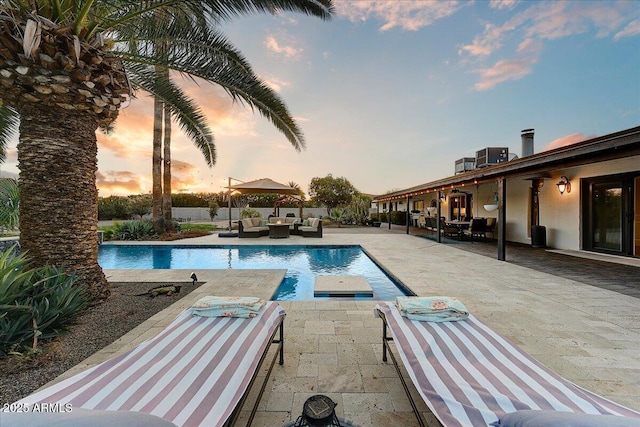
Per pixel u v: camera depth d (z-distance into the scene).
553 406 1.33
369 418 1.84
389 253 8.23
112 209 19.56
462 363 1.71
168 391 1.44
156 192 11.85
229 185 13.87
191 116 6.40
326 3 4.46
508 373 1.61
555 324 3.23
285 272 6.03
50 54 3.00
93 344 2.74
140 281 5.16
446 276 5.50
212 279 5.37
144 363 1.67
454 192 13.84
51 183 3.43
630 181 6.92
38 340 2.69
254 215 20.55
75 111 3.51
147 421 1.04
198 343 1.91
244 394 1.50
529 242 9.75
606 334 2.98
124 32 4.37
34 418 0.90
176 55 4.58
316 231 12.23
